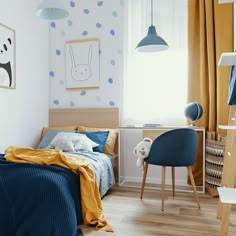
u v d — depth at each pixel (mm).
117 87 3645
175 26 3434
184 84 3414
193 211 2436
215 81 3111
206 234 1959
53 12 2535
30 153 2252
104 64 3693
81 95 3809
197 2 3225
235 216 2318
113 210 2457
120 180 3529
